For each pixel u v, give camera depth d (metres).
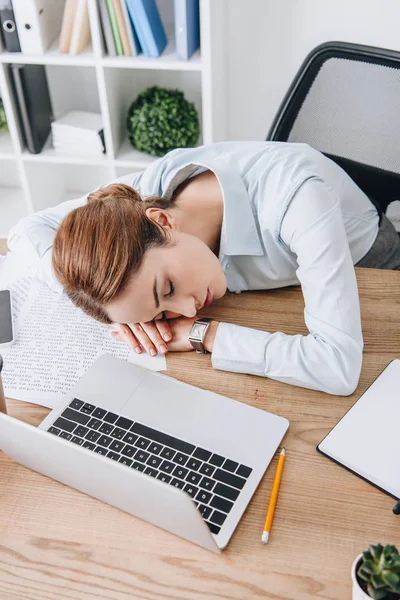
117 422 0.90
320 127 1.41
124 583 0.71
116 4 1.85
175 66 1.93
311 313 1.00
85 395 0.94
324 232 1.01
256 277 1.16
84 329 1.09
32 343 1.06
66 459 0.74
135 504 0.74
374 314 1.08
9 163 2.59
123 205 0.94
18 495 0.82
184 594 0.70
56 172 2.51
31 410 0.94
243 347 0.99
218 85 2.07
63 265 0.91
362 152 1.40
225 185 1.10
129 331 1.06
